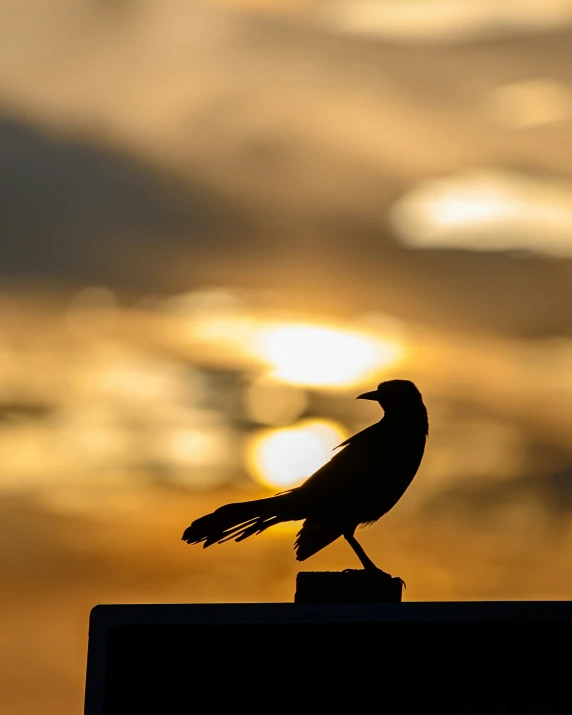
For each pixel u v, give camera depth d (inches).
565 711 190.1
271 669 188.2
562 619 195.6
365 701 188.7
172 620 187.5
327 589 215.2
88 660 185.5
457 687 190.7
